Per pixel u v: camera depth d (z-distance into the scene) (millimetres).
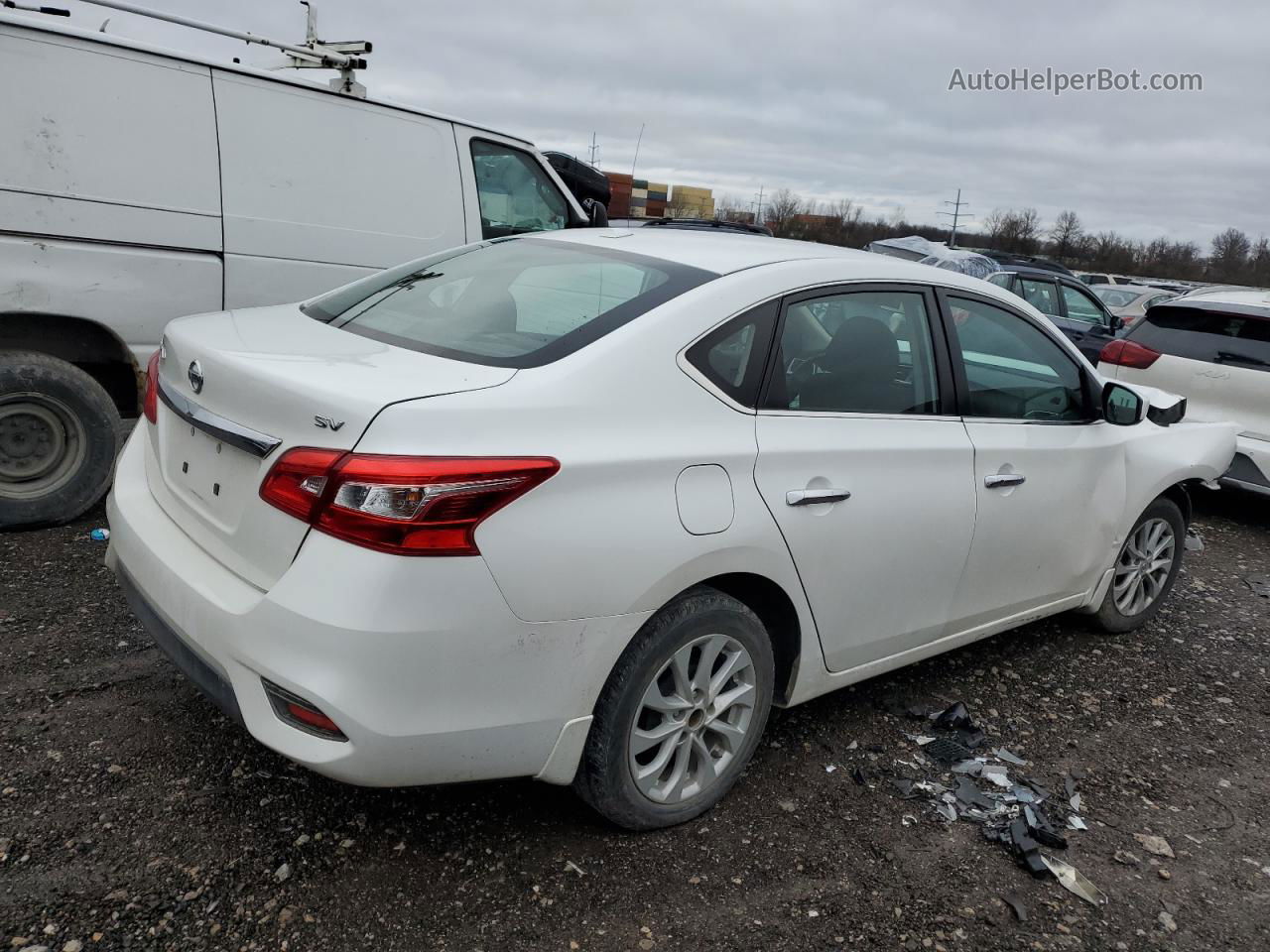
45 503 4484
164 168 4617
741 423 2670
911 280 3293
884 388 3119
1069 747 3527
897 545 3074
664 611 2531
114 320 4578
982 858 2803
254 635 2162
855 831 2855
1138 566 4465
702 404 2592
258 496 2250
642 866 2592
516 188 6293
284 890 2363
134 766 2768
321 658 2072
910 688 3840
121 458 3023
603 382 2418
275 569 2215
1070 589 4062
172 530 2607
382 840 2578
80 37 4328
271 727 2164
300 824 2602
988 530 3420
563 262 3066
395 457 2078
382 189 5477
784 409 2797
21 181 4219
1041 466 3637
